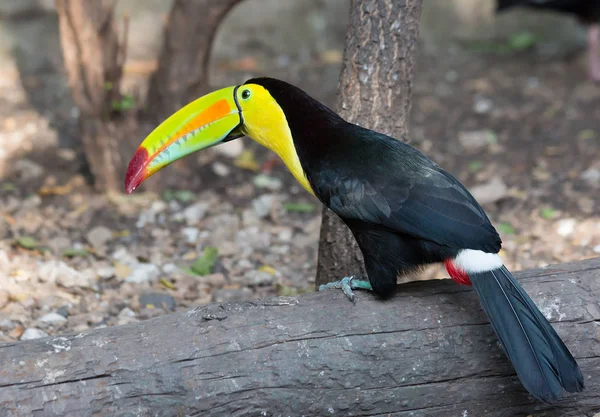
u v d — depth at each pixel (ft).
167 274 24.75
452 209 15.79
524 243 26.84
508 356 14.80
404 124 19.58
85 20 28.04
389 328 16.15
